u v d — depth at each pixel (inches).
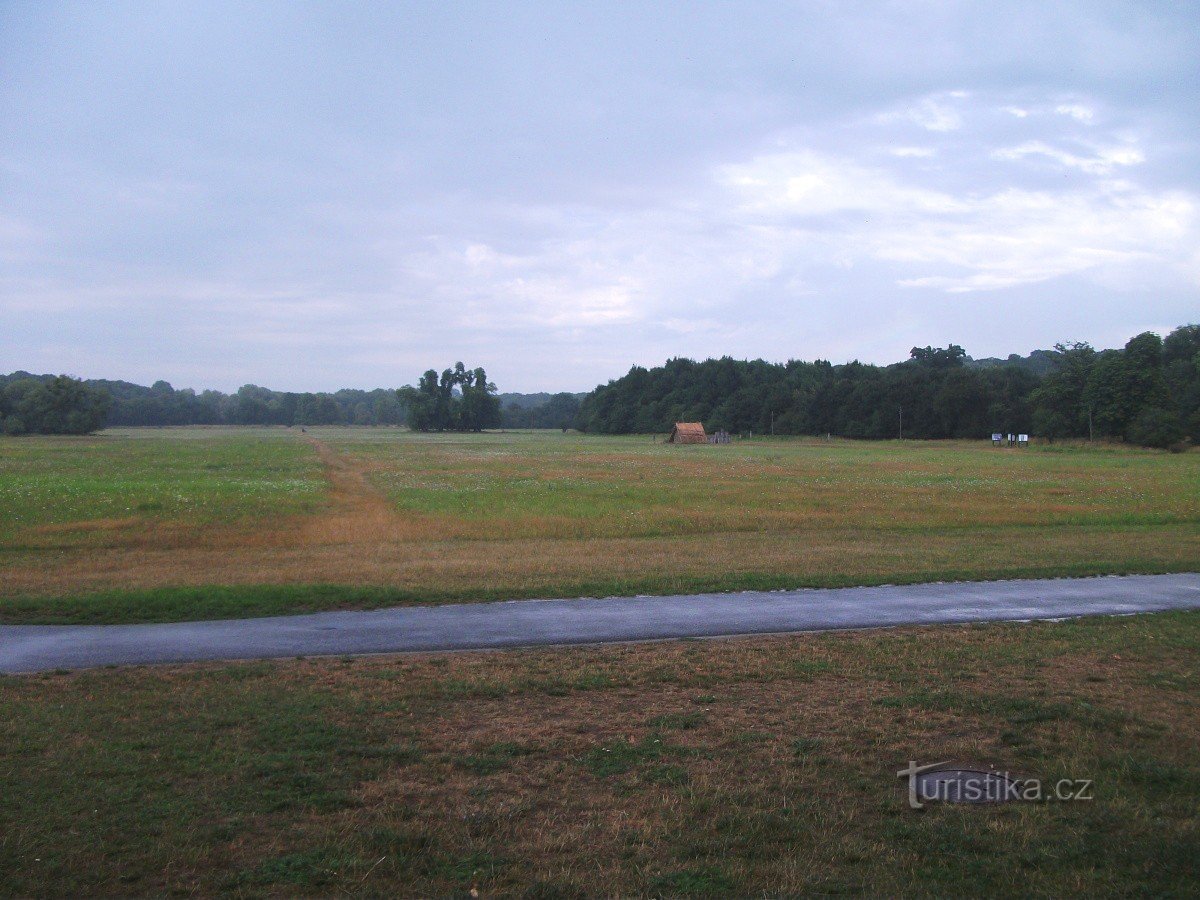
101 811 240.2
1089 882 210.7
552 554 725.3
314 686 353.4
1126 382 3966.5
